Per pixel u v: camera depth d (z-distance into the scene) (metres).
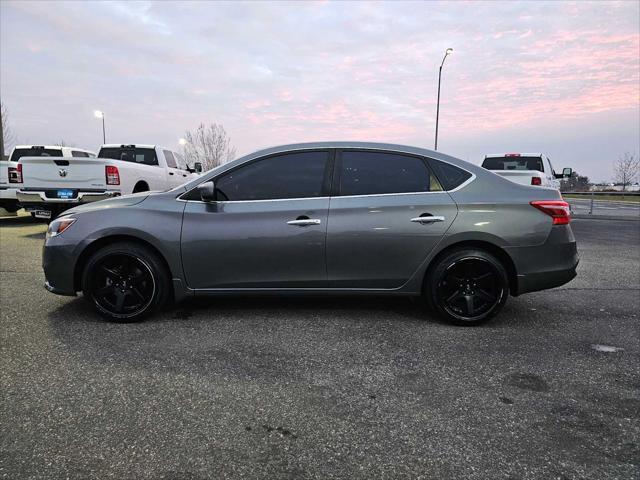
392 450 2.07
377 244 3.70
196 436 2.16
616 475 1.90
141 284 3.77
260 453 2.04
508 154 11.50
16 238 8.67
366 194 3.76
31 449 2.05
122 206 3.77
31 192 8.35
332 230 3.68
